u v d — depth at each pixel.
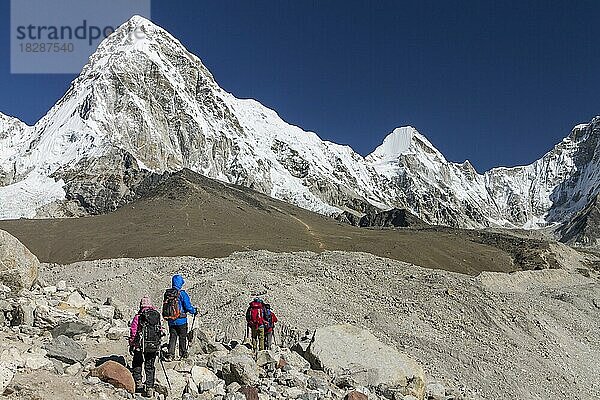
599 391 31.59
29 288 17.38
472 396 25.30
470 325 34.03
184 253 102.56
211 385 11.66
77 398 9.56
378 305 34.25
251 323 17.41
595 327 40.91
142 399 10.48
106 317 16.44
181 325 13.29
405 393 16.03
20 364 10.27
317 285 35.97
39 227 140.25
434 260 126.31
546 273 72.12
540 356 33.00
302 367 16.39
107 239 124.56
